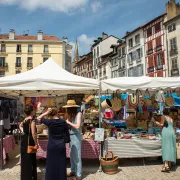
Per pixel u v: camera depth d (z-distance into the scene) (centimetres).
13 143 762
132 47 4038
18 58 4944
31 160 507
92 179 549
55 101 1195
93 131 719
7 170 627
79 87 657
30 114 519
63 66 5006
